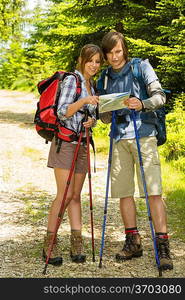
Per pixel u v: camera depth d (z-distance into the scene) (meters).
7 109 19.55
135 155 3.82
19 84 30.30
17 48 31.03
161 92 3.69
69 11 12.55
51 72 23.11
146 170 3.78
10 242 4.38
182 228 4.86
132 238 3.96
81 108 3.76
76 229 3.92
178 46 9.52
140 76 3.76
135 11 11.27
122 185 3.89
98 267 3.79
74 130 3.75
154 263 3.89
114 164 3.91
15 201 6.00
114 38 3.76
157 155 3.82
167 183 6.66
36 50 25.47
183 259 3.99
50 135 3.88
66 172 3.77
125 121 3.82
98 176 7.55
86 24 12.06
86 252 4.14
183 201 5.87
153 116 3.82
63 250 4.17
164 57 9.63
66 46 13.30
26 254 4.06
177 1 9.53
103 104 3.57
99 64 3.81
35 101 23.59
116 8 11.54
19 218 5.23
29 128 13.63
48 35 13.63
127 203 3.95
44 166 8.38
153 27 11.02
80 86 3.72
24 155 9.37
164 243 3.81
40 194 6.41
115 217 5.32
